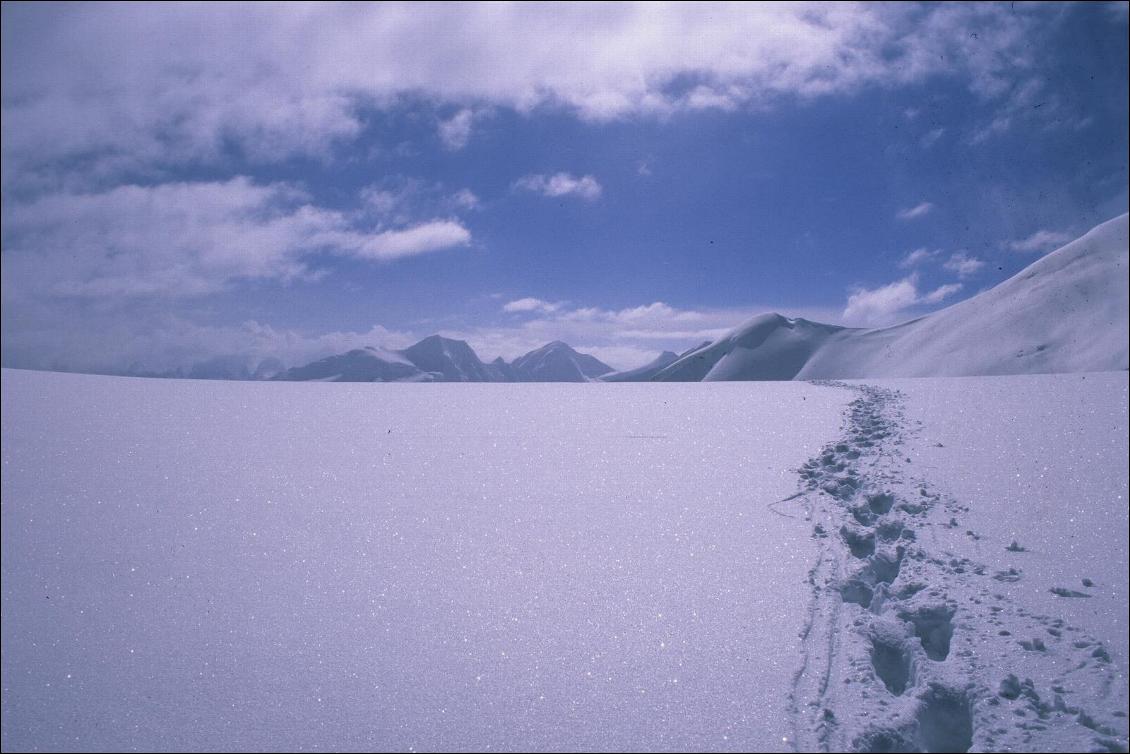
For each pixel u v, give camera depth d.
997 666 4.23
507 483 8.54
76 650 4.49
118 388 17.67
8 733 3.61
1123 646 4.35
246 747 3.51
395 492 8.12
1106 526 6.28
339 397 17.83
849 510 7.41
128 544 6.36
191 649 4.51
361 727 3.68
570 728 3.65
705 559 6.02
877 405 15.09
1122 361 86.81
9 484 8.28
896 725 3.69
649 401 17.64
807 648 4.51
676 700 3.91
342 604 5.15
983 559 5.81
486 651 4.46
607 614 4.97
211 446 10.67
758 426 12.71
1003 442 9.74
